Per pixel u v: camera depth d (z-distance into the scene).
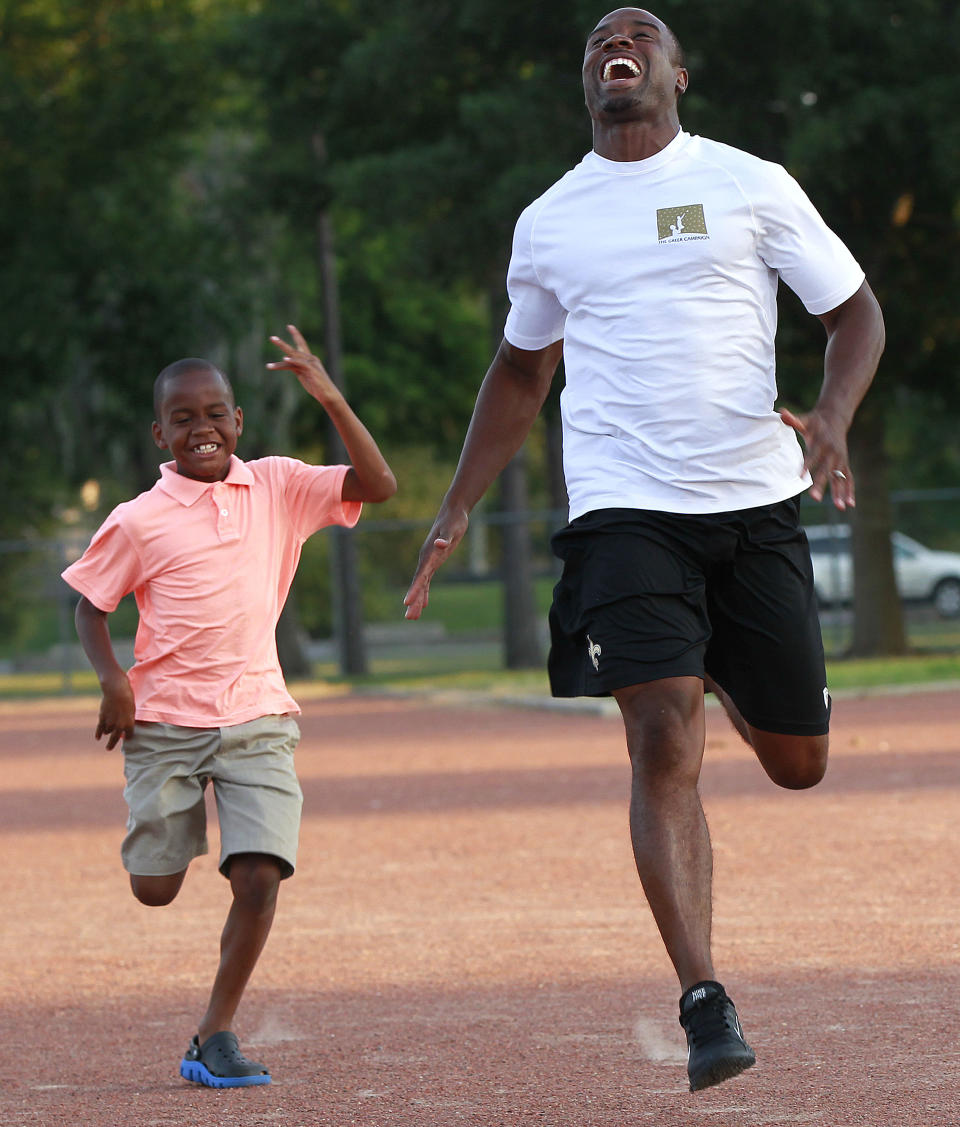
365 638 115.94
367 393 145.00
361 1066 18.06
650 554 15.84
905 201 90.19
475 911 27.30
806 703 16.78
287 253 126.00
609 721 67.50
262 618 18.55
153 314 116.31
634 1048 18.36
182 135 122.19
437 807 41.47
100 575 18.31
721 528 15.95
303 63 103.38
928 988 20.53
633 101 16.30
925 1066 17.00
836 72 83.31
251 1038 19.56
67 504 153.50
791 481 16.38
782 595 16.41
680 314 16.00
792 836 33.72
